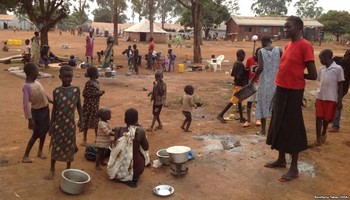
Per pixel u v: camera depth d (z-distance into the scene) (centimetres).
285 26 566
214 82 1662
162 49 4069
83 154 668
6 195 497
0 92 1224
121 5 4462
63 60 2233
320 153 710
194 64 2562
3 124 851
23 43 3919
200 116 997
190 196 516
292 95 561
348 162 666
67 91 535
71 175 532
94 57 2689
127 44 4831
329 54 722
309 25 7012
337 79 722
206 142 752
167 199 503
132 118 558
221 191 534
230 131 843
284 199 517
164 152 632
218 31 8725
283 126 572
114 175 547
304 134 576
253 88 810
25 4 2147
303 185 564
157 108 827
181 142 752
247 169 615
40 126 602
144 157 567
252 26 7112
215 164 632
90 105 699
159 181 561
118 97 1216
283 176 576
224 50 4259
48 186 527
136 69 1866
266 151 700
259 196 524
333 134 850
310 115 1050
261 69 760
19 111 981
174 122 919
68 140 537
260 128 871
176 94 1309
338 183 577
